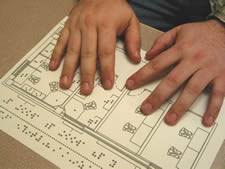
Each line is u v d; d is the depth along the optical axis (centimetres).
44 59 34
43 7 39
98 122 29
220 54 34
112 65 33
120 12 37
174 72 32
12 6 39
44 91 31
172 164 27
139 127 29
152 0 50
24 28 37
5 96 31
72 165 27
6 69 33
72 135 28
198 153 27
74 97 31
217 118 30
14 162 27
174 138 28
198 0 46
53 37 36
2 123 29
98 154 27
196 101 31
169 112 30
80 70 33
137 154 27
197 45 34
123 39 36
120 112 30
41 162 27
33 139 28
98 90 31
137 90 31
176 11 49
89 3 38
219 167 27
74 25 36
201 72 32
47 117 30
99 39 35
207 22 37
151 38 36
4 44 35
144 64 34
